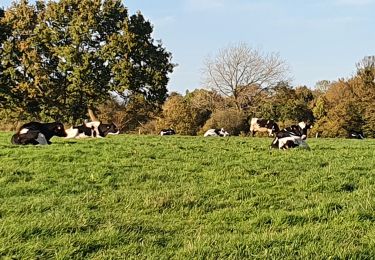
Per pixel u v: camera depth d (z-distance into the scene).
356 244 7.00
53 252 6.75
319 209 8.95
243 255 6.59
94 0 57.25
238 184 12.00
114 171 13.60
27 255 6.58
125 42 56.00
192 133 65.94
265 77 67.69
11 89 53.38
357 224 7.99
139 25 59.12
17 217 8.56
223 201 10.27
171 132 51.38
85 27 55.66
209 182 12.43
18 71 55.31
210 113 69.56
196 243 7.04
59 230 7.67
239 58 67.75
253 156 17.25
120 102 68.12
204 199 10.38
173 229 8.19
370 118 63.03
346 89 71.25
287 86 68.69
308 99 78.44
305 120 67.81
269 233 7.55
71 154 16.77
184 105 67.06
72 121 58.22
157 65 58.50
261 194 10.91
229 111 63.75
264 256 6.47
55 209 9.28
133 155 17.05
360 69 73.06
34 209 9.30
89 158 16.17
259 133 51.66
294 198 10.51
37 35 56.31
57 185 11.86
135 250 6.91
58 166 14.30
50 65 57.28
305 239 7.20
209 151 18.91
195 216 9.16
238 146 21.88
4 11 58.81
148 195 10.45
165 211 9.49
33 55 54.66
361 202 9.30
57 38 56.28
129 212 9.37
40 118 57.38
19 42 56.19
